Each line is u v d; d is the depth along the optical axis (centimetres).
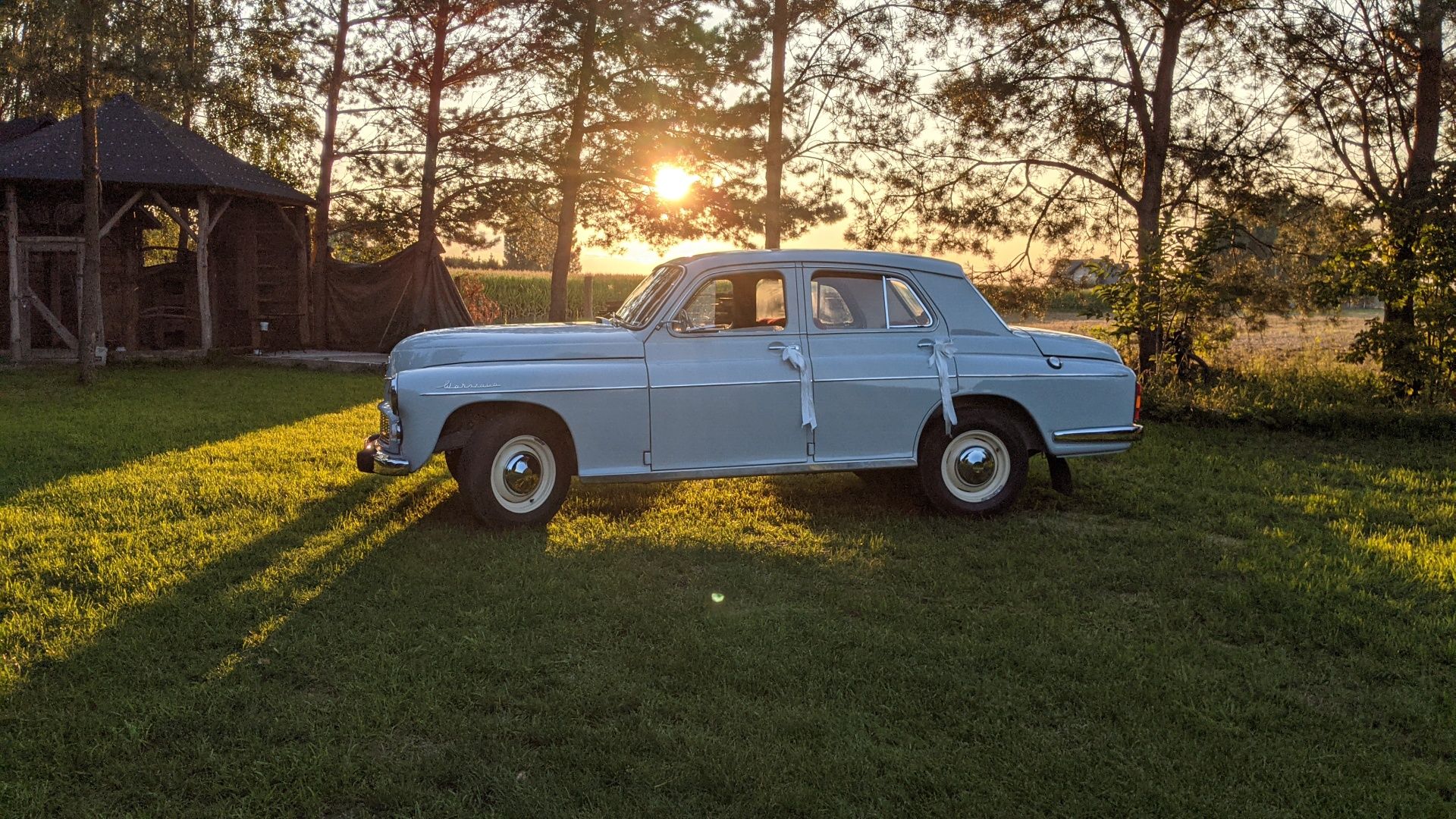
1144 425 1130
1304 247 1463
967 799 314
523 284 3728
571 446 645
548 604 485
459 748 341
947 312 689
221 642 435
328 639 437
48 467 808
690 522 660
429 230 2062
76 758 333
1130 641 452
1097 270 1392
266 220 2062
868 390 660
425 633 447
